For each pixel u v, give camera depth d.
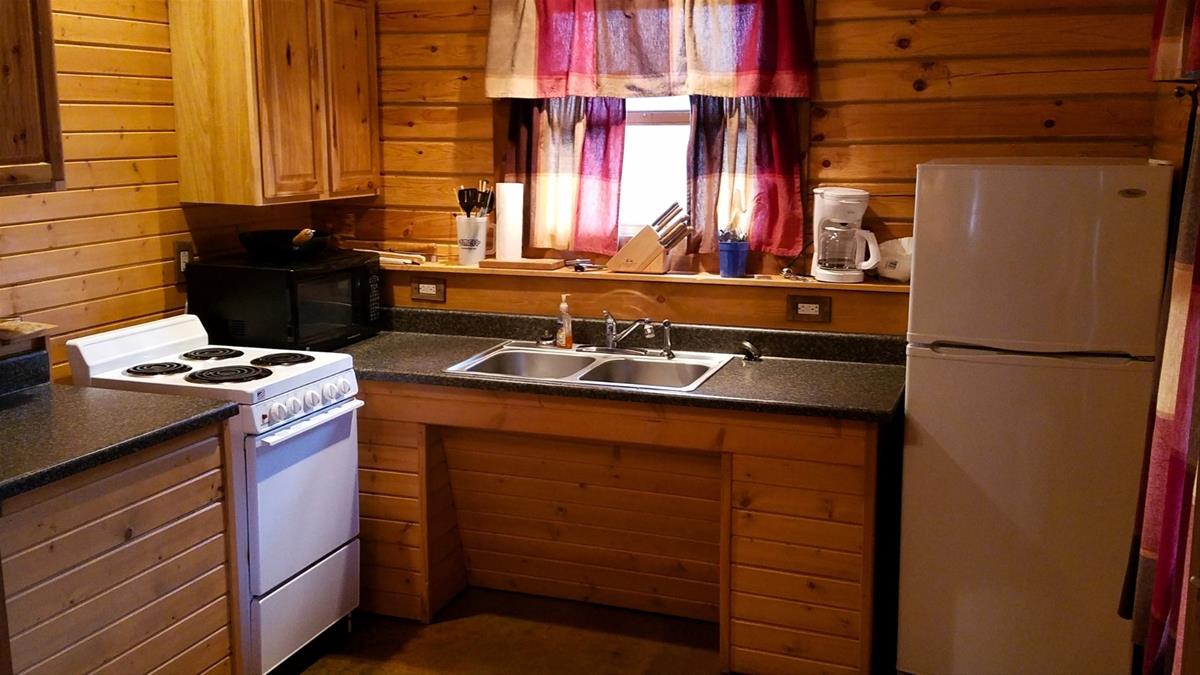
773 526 3.09
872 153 3.48
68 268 3.15
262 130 3.42
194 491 2.68
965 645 3.07
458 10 3.87
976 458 2.96
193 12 3.37
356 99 3.88
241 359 3.25
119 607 2.47
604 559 3.62
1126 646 2.94
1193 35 2.19
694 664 3.29
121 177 3.31
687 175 3.67
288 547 3.04
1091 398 2.83
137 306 3.41
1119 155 3.26
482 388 3.27
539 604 3.70
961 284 2.89
